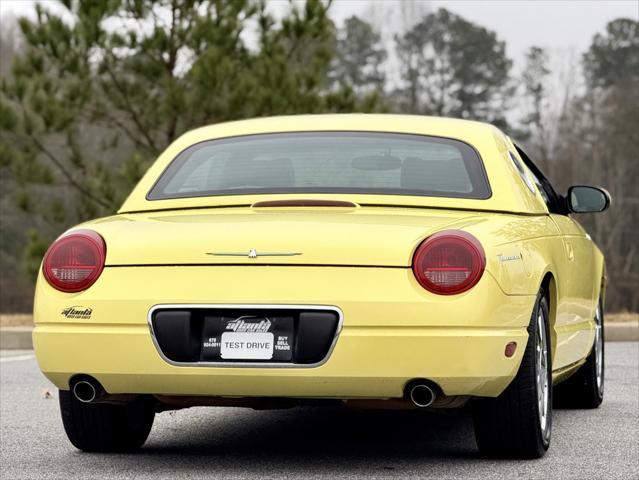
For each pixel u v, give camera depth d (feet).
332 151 33.40
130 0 101.76
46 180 101.14
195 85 100.94
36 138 101.45
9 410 44.06
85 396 29.89
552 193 41.01
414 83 476.13
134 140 106.42
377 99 106.73
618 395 47.70
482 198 31.86
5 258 297.74
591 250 41.70
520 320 29.12
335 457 32.07
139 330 28.55
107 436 32.76
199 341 28.48
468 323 27.43
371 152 33.22
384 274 27.78
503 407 30.30
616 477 28.89
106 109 105.60
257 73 102.53
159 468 30.58
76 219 110.01
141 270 28.89
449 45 476.95
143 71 103.30
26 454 33.27
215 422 39.81
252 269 28.17
